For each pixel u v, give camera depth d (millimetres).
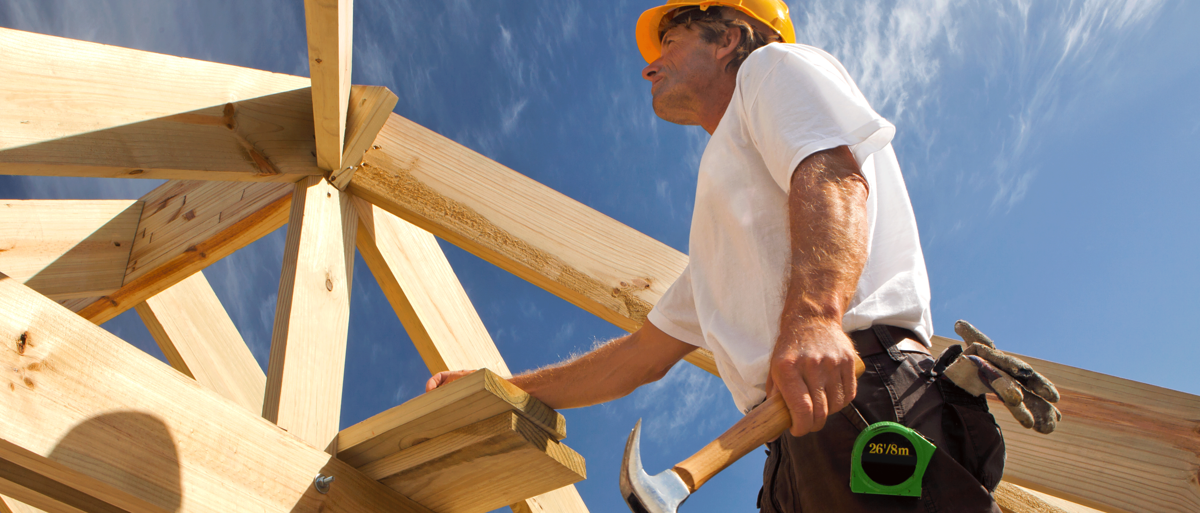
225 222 1980
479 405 1092
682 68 1308
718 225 985
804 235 775
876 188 989
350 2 1438
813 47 989
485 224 1774
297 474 1139
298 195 1668
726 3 1310
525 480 1220
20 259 1997
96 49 1359
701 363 1626
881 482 719
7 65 1211
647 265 1788
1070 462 1476
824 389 667
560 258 1760
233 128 1567
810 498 776
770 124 901
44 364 896
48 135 1228
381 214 1934
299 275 1513
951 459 729
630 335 1204
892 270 916
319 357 1468
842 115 855
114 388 954
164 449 976
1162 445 1446
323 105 1509
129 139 1350
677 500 632
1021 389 772
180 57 1521
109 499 941
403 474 1252
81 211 2176
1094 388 1520
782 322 725
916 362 816
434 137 1865
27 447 844
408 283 1928
